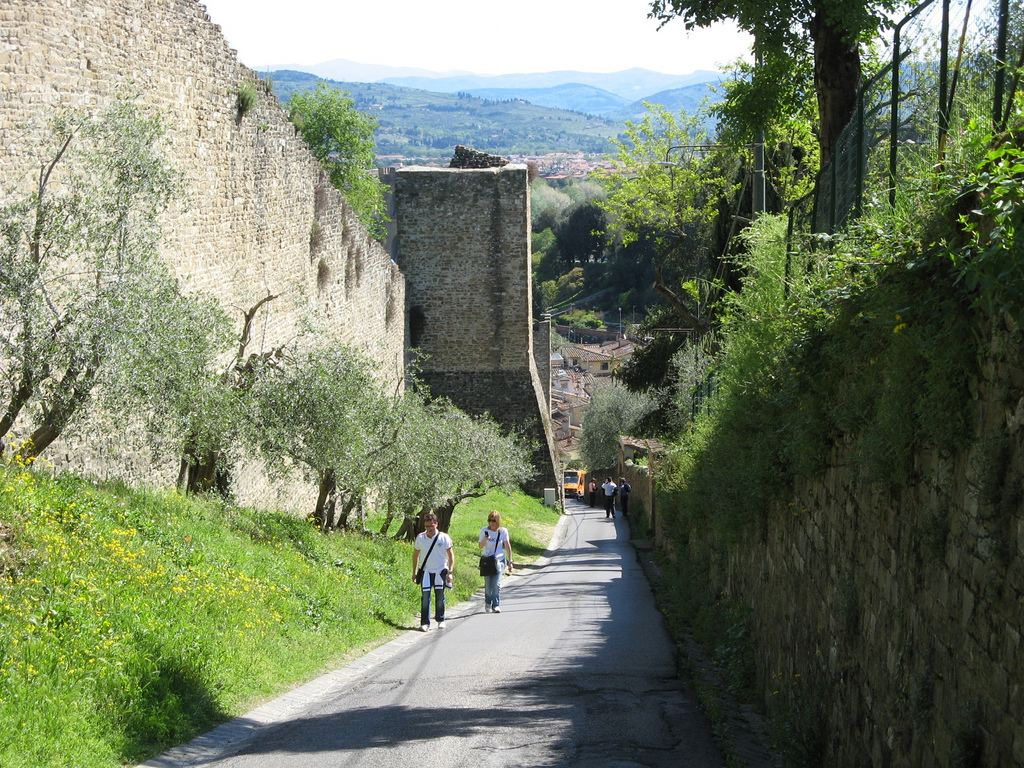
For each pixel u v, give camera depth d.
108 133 11.78
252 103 20.36
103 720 6.54
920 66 6.70
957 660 4.42
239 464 18.89
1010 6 5.15
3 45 11.77
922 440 5.05
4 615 6.97
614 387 65.44
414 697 8.53
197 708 7.43
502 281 41.16
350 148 46.16
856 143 8.55
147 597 8.84
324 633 11.39
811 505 8.12
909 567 5.22
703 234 28.27
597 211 101.81
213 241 18.72
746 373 10.65
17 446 11.08
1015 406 3.90
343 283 28.73
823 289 7.88
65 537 8.84
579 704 8.15
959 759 4.14
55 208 10.72
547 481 42.25
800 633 8.23
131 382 10.58
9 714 6.02
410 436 18.31
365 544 17.83
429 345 41.47
